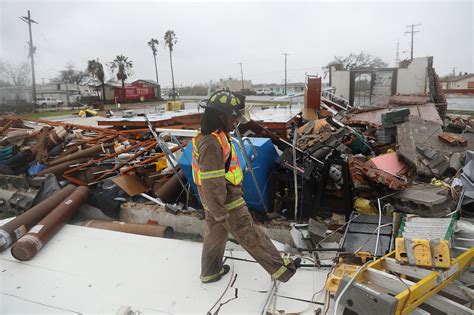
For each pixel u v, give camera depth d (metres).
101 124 9.59
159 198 5.12
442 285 2.55
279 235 4.10
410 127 5.55
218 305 2.93
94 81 67.19
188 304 2.96
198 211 4.70
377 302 2.19
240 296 3.03
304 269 3.35
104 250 3.88
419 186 4.10
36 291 3.23
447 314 2.46
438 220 3.21
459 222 3.26
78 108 40.94
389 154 5.00
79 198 4.82
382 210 4.06
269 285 3.15
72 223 4.98
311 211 4.09
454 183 4.04
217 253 3.12
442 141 5.15
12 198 5.73
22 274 3.51
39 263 3.68
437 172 4.45
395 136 6.03
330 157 4.09
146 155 6.07
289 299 2.93
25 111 35.16
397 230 3.40
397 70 16.66
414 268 2.53
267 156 4.07
